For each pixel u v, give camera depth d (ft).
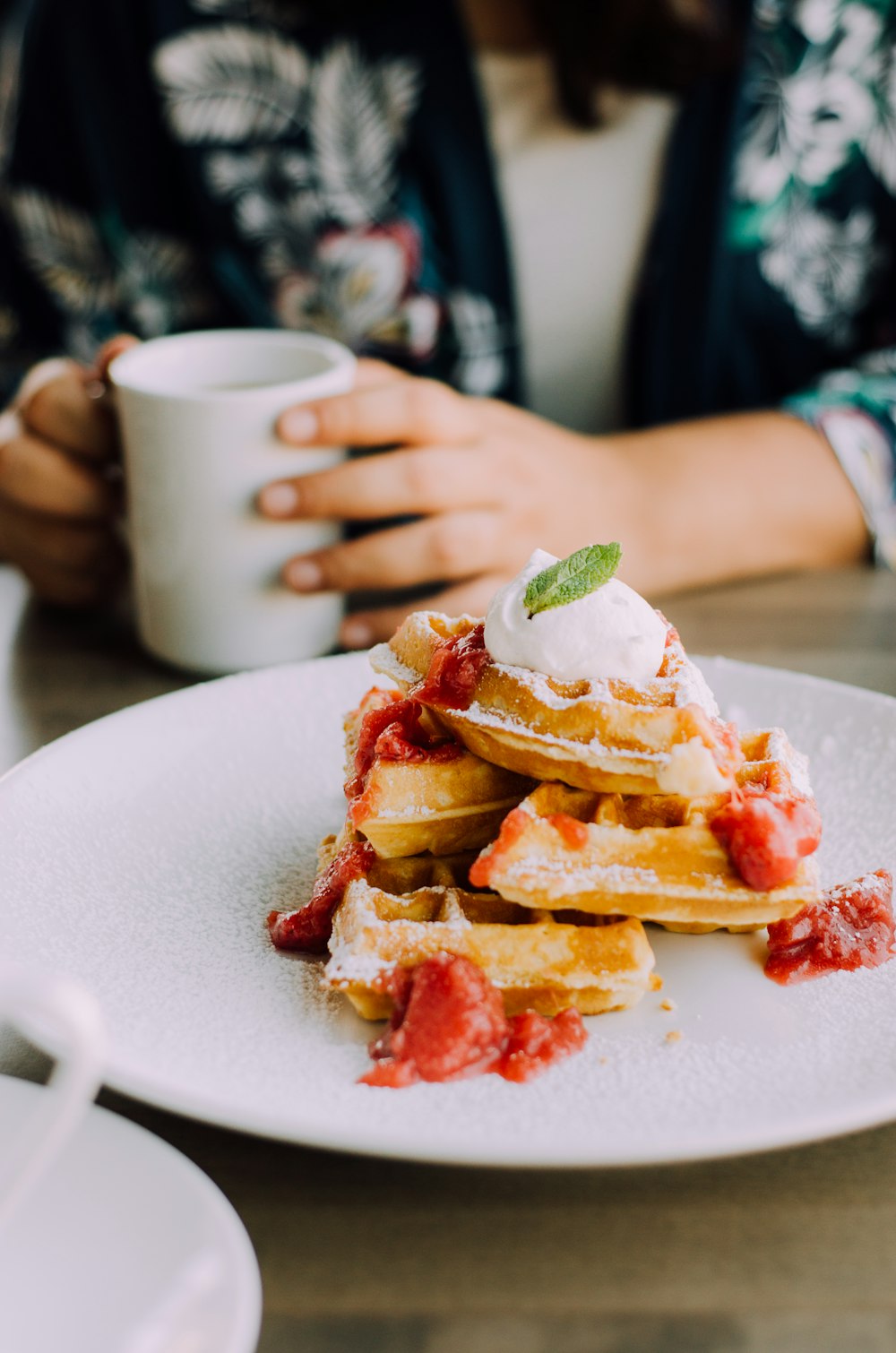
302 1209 1.08
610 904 1.23
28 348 2.97
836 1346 1.00
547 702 1.24
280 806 1.48
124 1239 0.98
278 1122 1.06
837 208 2.88
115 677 1.85
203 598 1.81
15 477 1.97
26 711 1.76
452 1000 1.16
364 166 2.75
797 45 2.78
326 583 1.83
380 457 1.87
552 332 2.99
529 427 2.19
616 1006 1.22
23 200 2.89
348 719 1.47
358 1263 1.05
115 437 1.97
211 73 2.76
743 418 2.48
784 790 1.28
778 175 2.82
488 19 2.92
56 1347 0.94
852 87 2.81
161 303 2.97
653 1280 1.04
